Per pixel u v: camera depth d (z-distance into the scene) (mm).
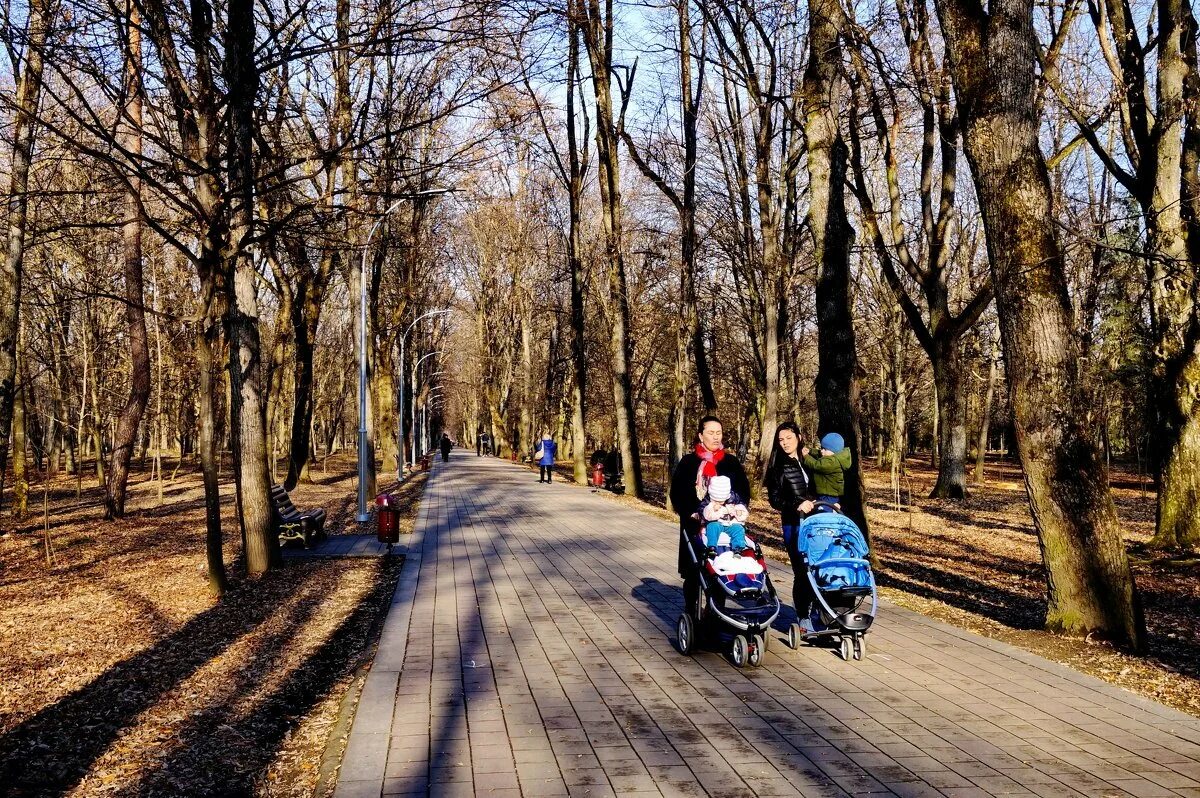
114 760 5504
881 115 17688
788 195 26609
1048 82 14422
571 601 10406
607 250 26359
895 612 9742
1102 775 4934
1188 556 13516
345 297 50906
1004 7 8109
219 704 6656
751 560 7492
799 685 6801
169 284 30734
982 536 19391
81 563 14023
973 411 56719
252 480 12789
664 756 5250
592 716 6031
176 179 10398
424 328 61094
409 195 11930
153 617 9859
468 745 5445
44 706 6645
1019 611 10484
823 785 4793
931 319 25797
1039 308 8000
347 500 26594
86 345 29219
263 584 11883
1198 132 13703
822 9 12086
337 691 6957
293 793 4945
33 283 28000
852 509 12078
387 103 14555
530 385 56188
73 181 18812
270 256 23469
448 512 22484
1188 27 13617
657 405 61156
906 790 4727
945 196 24703
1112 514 8039
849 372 11984
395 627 8938
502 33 10367
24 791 5023
